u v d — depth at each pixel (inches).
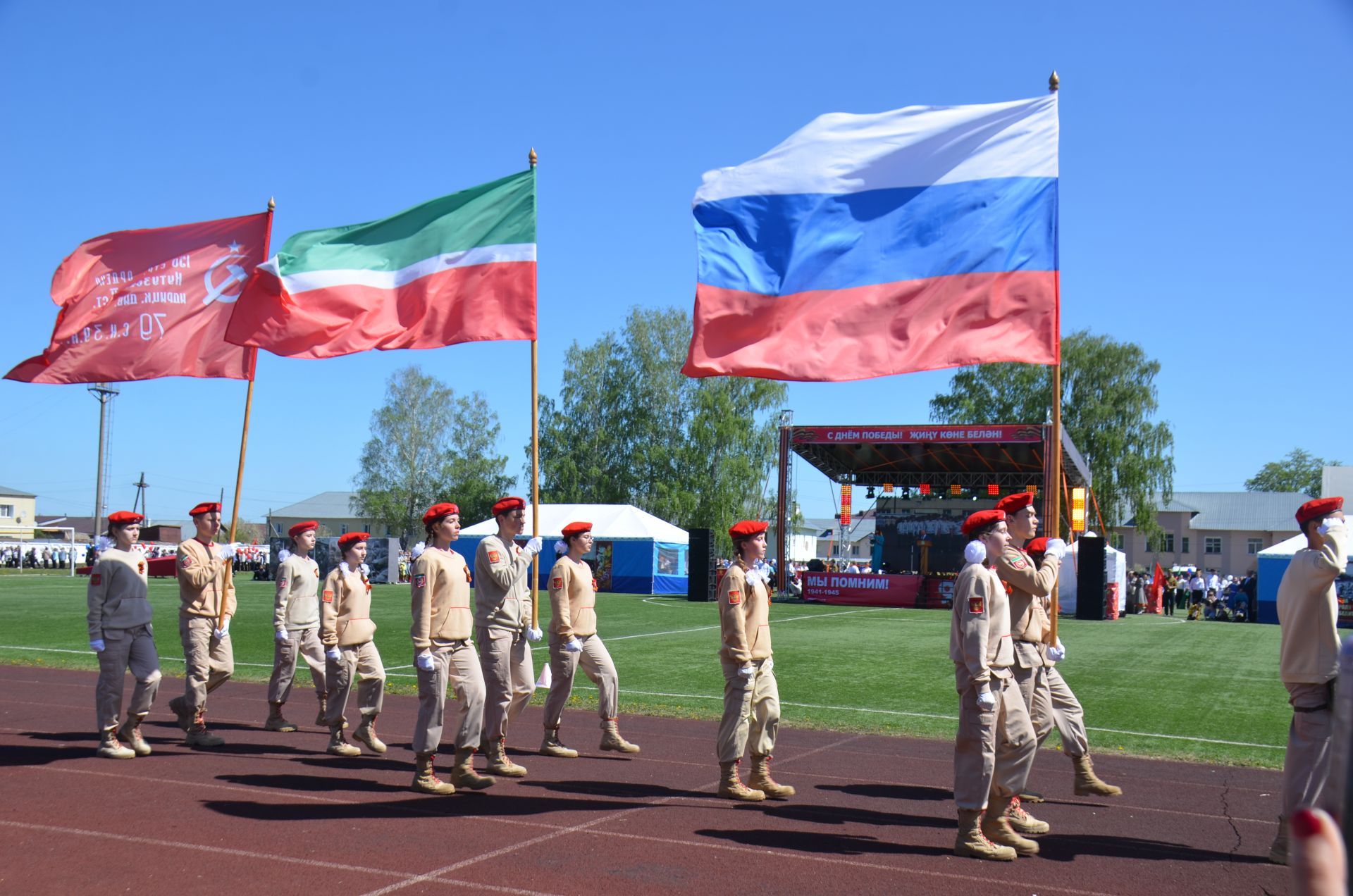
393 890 229.8
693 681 652.1
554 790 343.9
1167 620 1483.8
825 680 662.5
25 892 222.7
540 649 820.0
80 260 542.3
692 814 312.2
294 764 382.3
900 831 300.5
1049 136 378.9
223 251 534.3
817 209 390.3
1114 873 261.3
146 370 529.7
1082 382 2460.6
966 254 376.5
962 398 2571.4
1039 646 319.9
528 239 459.2
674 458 2541.8
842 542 1867.6
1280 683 677.3
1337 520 266.2
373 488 3137.3
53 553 2945.4
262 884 232.1
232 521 470.6
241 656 749.9
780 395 2551.7
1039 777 390.0
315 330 467.8
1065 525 1878.7
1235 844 295.6
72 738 421.4
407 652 792.9
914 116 391.5
